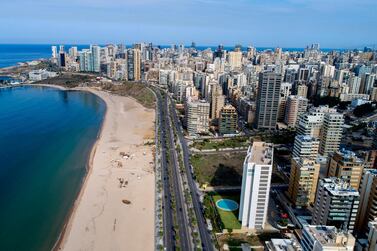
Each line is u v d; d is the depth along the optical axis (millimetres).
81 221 190625
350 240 115125
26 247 169750
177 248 162750
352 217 160250
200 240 171875
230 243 169000
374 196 166375
